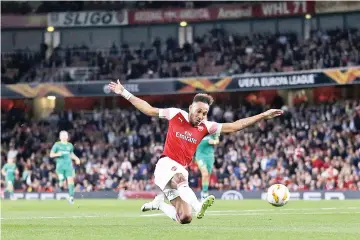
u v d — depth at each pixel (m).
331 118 51.06
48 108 61.19
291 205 30.34
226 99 58.53
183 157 14.50
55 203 36.34
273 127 52.25
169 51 59.53
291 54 56.34
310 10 57.50
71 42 64.25
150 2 61.25
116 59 59.81
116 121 57.19
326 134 49.28
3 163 56.41
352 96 55.25
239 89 52.50
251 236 13.34
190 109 14.38
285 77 51.16
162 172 14.46
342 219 19.47
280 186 18.36
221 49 58.75
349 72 49.03
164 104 60.44
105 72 59.41
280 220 19.08
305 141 48.91
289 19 60.56
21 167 53.31
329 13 58.94
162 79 54.94
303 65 55.47
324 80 49.84
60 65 60.66
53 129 58.12
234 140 50.66
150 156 51.06
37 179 50.47
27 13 61.84
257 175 46.50
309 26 60.00
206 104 14.28
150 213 23.67
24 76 60.81
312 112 52.22
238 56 57.84
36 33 64.81
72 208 29.56
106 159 52.78
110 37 64.06
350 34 56.19
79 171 52.12
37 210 27.64
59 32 64.38
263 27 61.34
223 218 20.11
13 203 36.53
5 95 56.50
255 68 56.59
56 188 49.62
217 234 13.80
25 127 58.62
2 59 61.59
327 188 44.16
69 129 57.81
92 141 56.41
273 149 49.41
